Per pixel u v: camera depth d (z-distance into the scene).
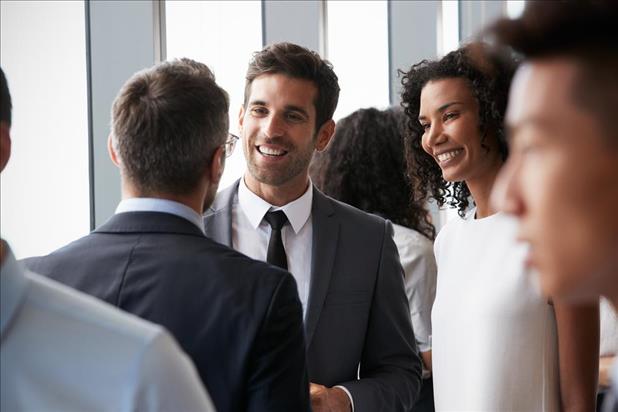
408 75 2.41
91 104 5.74
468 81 2.14
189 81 1.49
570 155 0.60
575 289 0.62
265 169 2.21
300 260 2.29
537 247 0.63
